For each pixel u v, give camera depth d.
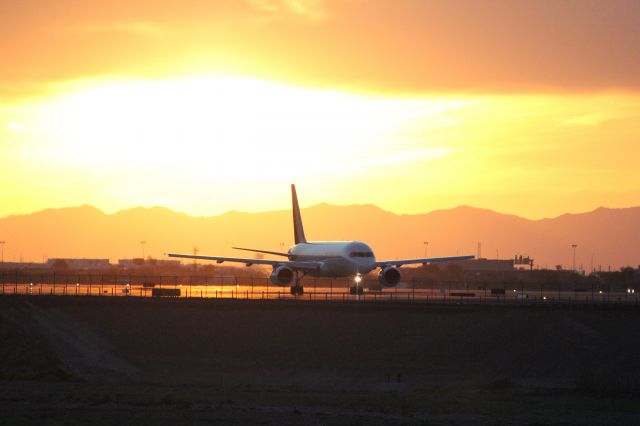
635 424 115.06
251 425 110.56
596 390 150.75
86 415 117.56
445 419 116.75
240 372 188.88
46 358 191.12
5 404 127.88
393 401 134.25
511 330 189.25
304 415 118.69
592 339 183.75
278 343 198.62
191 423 111.56
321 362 188.62
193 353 199.88
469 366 179.50
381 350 189.88
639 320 189.88
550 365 175.75
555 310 196.12
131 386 163.75
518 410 125.19
